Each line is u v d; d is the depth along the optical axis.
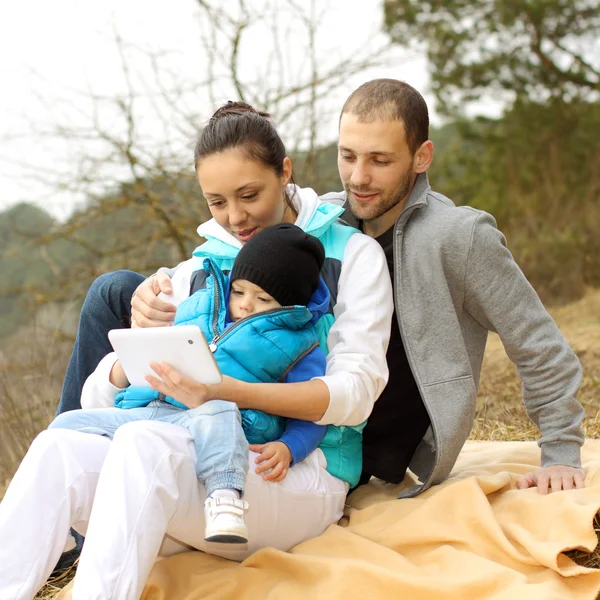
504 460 2.99
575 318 7.02
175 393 2.29
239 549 2.40
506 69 11.85
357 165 2.68
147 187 7.28
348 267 2.68
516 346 2.68
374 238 2.89
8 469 4.84
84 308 2.97
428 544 2.41
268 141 2.61
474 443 3.39
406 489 2.78
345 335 2.57
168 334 2.24
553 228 10.02
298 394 2.38
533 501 2.46
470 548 2.36
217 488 2.17
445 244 2.64
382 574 2.20
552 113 11.79
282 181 2.69
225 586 2.29
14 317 7.81
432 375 2.62
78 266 7.70
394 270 2.71
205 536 2.16
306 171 7.31
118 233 7.77
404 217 2.71
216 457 2.20
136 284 2.98
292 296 2.49
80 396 2.99
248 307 2.49
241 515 2.17
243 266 2.49
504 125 12.04
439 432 2.58
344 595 2.19
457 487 2.49
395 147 2.65
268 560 2.34
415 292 2.66
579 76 11.81
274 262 2.47
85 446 2.22
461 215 2.68
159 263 7.46
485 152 12.22
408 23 11.22
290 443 2.41
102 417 2.40
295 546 2.48
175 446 2.19
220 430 2.23
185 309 2.59
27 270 8.54
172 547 2.46
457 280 2.66
